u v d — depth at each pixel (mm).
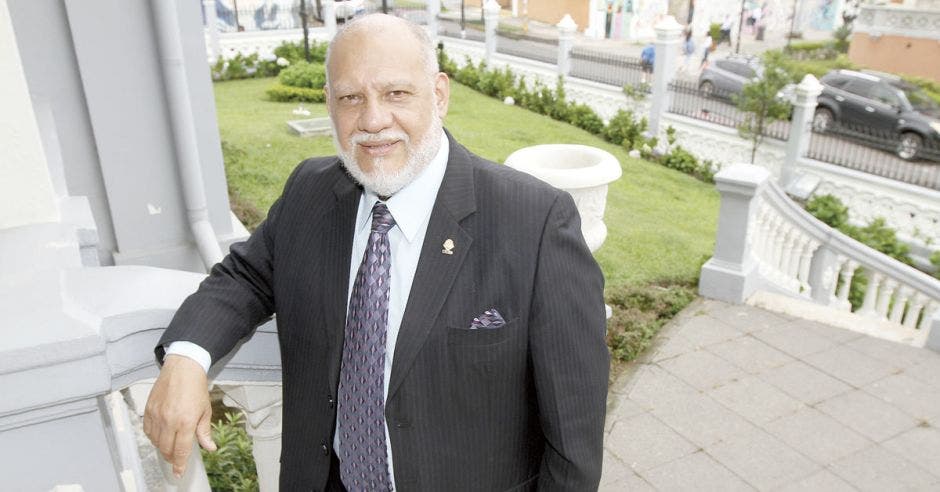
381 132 1351
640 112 14875
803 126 11836
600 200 4176
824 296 7430
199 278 1530
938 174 11531
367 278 1439
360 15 1403
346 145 1402
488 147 13695
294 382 1562
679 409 4688
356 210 1518
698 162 13500
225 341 1400
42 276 1252
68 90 4371
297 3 23188
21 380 1081
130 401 1688
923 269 10039
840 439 4391
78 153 4520
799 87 11742
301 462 1571
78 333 1101
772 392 4898
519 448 1515
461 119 16094
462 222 1421
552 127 15961
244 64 20078
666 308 6207
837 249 7023
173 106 4527
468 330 1366
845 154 12922
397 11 22109
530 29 29188
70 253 1351
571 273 1404
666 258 8484
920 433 4461
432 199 1451
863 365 5258
